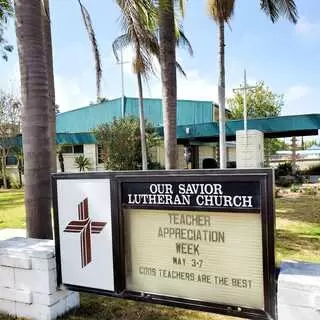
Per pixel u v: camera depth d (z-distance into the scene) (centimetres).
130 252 346
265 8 1443
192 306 317
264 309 289
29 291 377
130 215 346
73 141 2516
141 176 335
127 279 347
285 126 1892
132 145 2205
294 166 2391
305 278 281
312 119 1842
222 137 1352
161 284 333
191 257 320
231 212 301
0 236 786
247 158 1672
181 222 324
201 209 312
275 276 288
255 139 1658
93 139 2459
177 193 322
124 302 419
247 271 298
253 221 295
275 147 3728
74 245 367
